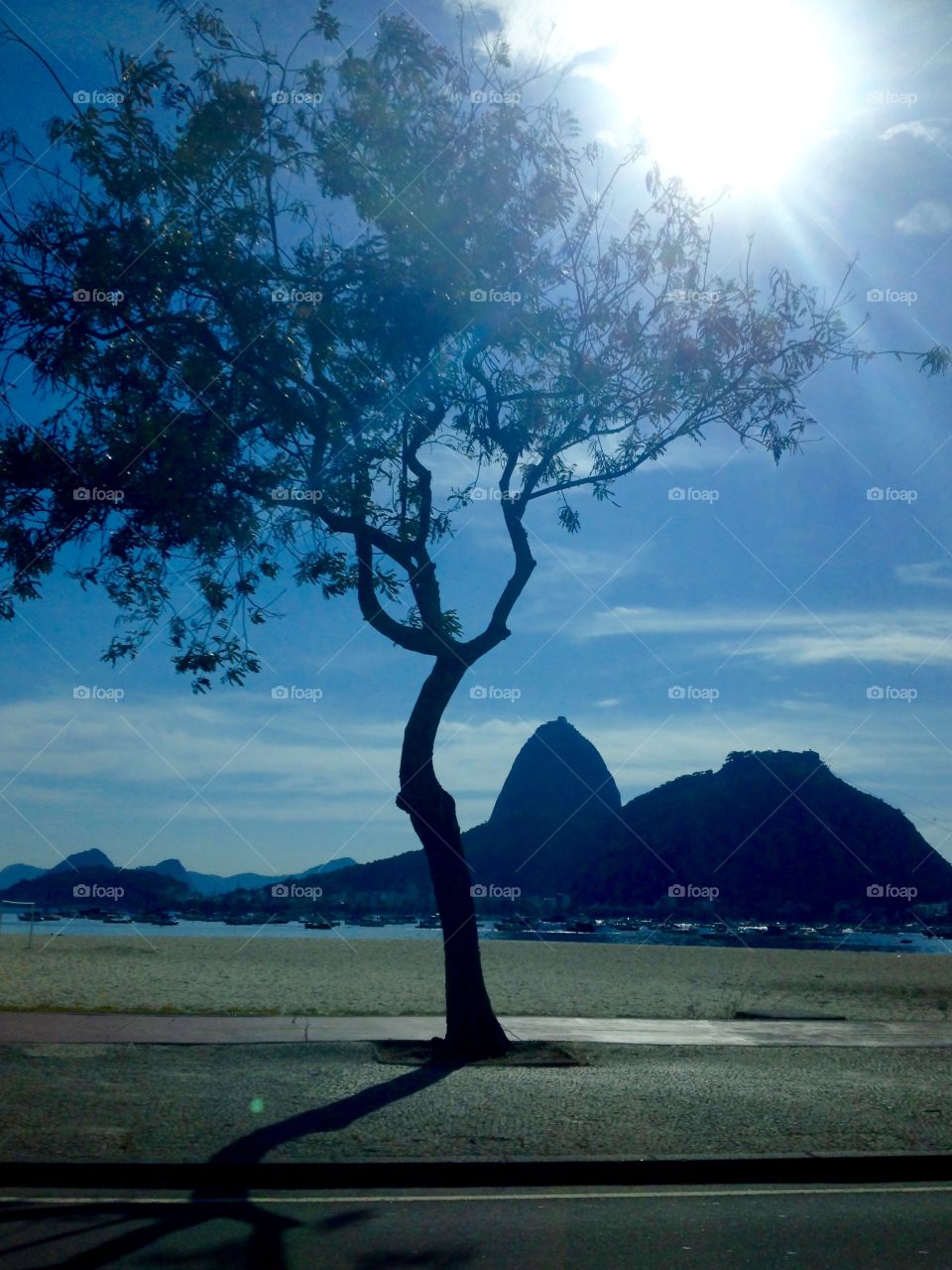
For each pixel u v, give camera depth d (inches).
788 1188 342.6
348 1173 336.8
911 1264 263.9
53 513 551.5
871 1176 355.6
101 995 765.9
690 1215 307.7
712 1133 386.6
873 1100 450.6
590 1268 258.5
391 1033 605.3
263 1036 581.0
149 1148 350.6
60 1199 313.7
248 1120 392.5
